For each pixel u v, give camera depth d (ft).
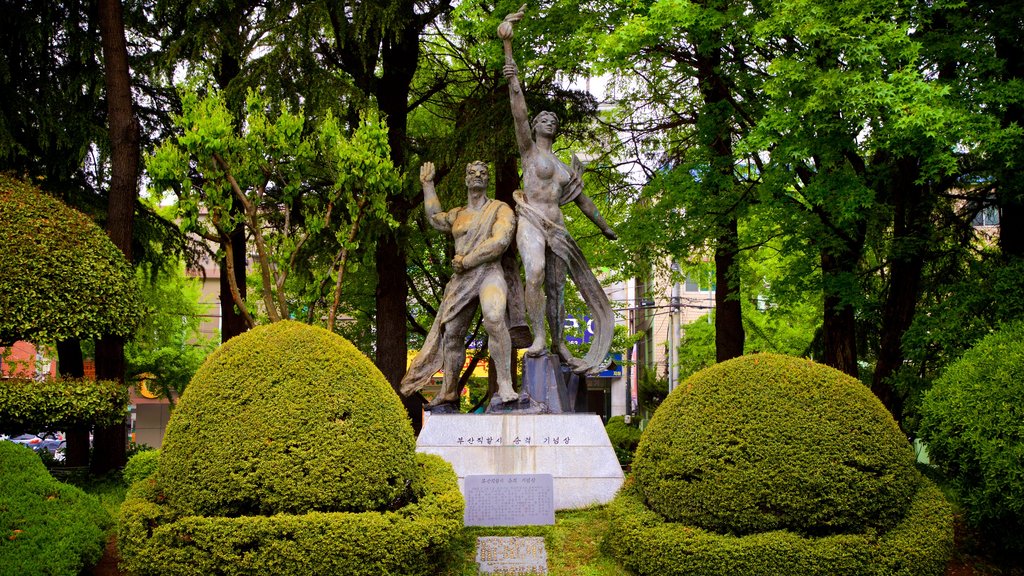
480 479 29.66
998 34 36.55
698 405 24.77
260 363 23.81
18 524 24.85
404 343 49.37
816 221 40.75
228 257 36.42
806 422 23.58
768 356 25.38
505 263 34.71
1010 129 32.19
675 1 35.35
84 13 47.70
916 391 38.50
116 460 42.06
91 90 47.14
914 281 41.42
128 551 22.74
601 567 25.54
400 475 23.94
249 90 36.14
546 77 50.65
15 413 33.27
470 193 34.58
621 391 122.31
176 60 46.09
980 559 27.68
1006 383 26.50
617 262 50.72
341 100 43.04
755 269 56.59
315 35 43.19
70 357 47.65
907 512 24.12
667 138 55.52
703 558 23.13
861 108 31.86
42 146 44.34
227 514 22.75
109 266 36.24
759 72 42.19
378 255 49.29
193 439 22.97
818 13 32.86
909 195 41.24
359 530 22.26
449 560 25.70
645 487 25.48
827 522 23.13
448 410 33.65
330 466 22.81
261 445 22.72
